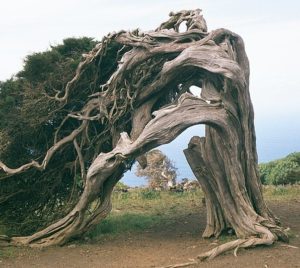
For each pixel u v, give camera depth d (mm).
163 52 14297
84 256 13180
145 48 14312
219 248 12359
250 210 13711
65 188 16234
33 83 15398
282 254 12289
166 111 13211
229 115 13570
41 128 15766
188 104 13250
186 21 15078
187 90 14703
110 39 14688
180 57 13719
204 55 13500
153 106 15367
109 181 14758
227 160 13750
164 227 16641
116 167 13891
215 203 14438
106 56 15539
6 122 15344
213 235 14383
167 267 11680
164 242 14414
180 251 13219
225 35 14102
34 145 15828
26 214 15781
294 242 13508
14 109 15500
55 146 15156
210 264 11773
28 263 12617
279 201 21031
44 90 15258
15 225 15484
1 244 14141
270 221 13992
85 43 16266
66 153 15891
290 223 16188
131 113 15180
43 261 12789
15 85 15641
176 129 13188
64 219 14562
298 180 27031
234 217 13797
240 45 14359
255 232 13391
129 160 14945
